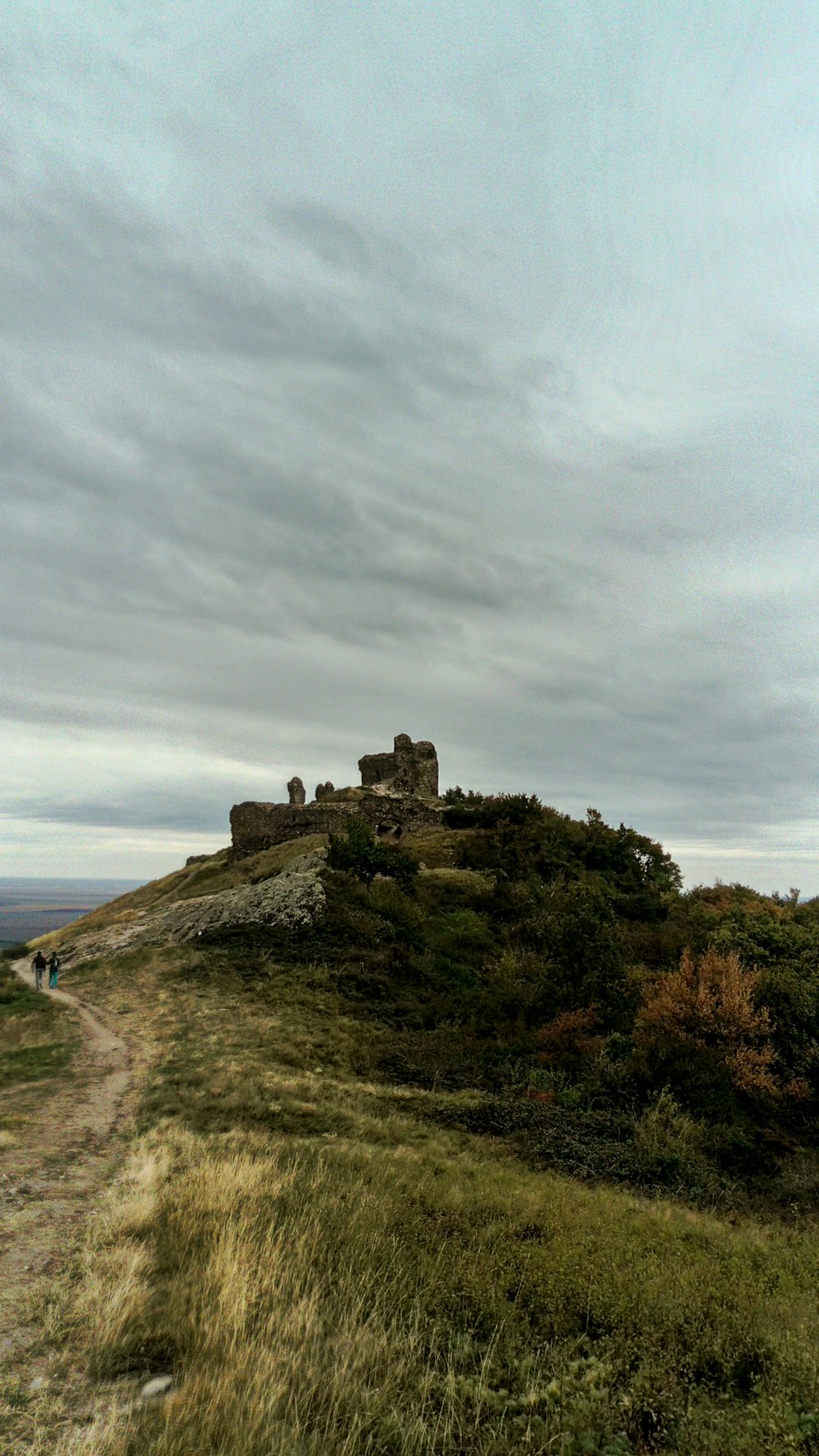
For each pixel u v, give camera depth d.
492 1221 10.05
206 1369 5.70
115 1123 13.41
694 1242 10.41
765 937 32.06
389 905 34.81
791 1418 5.19
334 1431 5.25
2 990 29.59
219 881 52.25
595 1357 6.39
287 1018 22.97
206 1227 8.52
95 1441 4.84
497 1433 5.41
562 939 28.45
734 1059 21.11
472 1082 20.28
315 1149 12.55
